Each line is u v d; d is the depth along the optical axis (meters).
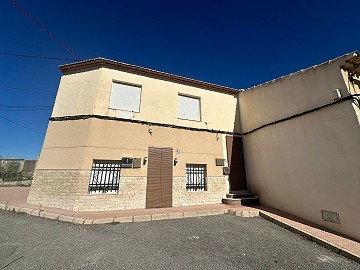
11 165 22.83
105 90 7.95
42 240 4.11
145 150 7.96
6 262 3.18
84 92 7.91
